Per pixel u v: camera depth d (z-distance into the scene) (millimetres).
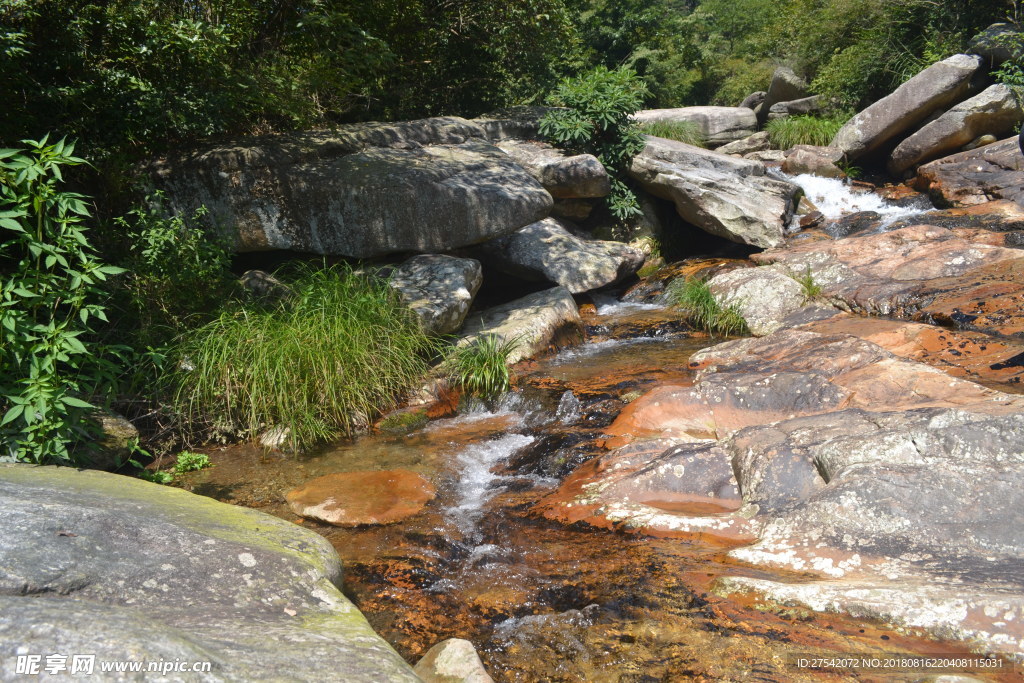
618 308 9891
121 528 2854
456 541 4379
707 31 27938
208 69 8164
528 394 6820
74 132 7469
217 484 5324
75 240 4465
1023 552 3418
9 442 4238
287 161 8367
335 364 6391
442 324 7637
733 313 8570
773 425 4863
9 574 2439
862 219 11523
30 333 4465
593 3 26094
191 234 7105
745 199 11484
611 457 5031
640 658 3156
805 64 18797
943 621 3096
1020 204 10602
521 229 10086
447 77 12594
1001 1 15016
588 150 11758
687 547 3969
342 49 8656
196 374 6195
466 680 2887
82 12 7402
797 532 3785
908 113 13852
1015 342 6582
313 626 2604
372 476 5289
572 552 4098
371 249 8477
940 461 3965
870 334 7184
